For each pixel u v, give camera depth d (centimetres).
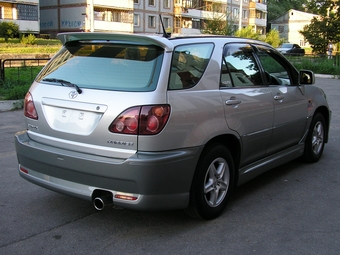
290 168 613
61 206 459
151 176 352
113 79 379
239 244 378
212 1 6662
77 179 376
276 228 412
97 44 411
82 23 5106
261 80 491
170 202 371
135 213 443
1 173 566
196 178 394
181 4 6100
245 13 7488
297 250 369
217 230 405
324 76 2470
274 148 518
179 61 387
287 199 491
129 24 5412
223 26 3691
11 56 2502
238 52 468
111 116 360
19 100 1153
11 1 4312
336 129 893
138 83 368
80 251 362
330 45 3734
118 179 355
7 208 452
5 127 879
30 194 494
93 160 361
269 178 568
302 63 2723
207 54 424
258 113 465
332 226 419
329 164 636
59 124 392
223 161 426
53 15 5381
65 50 433
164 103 360
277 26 8419
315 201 486
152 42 380
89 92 377
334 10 4491
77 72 400
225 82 433
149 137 352
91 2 2853
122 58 390
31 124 418
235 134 430
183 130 371
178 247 370
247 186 536
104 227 409
